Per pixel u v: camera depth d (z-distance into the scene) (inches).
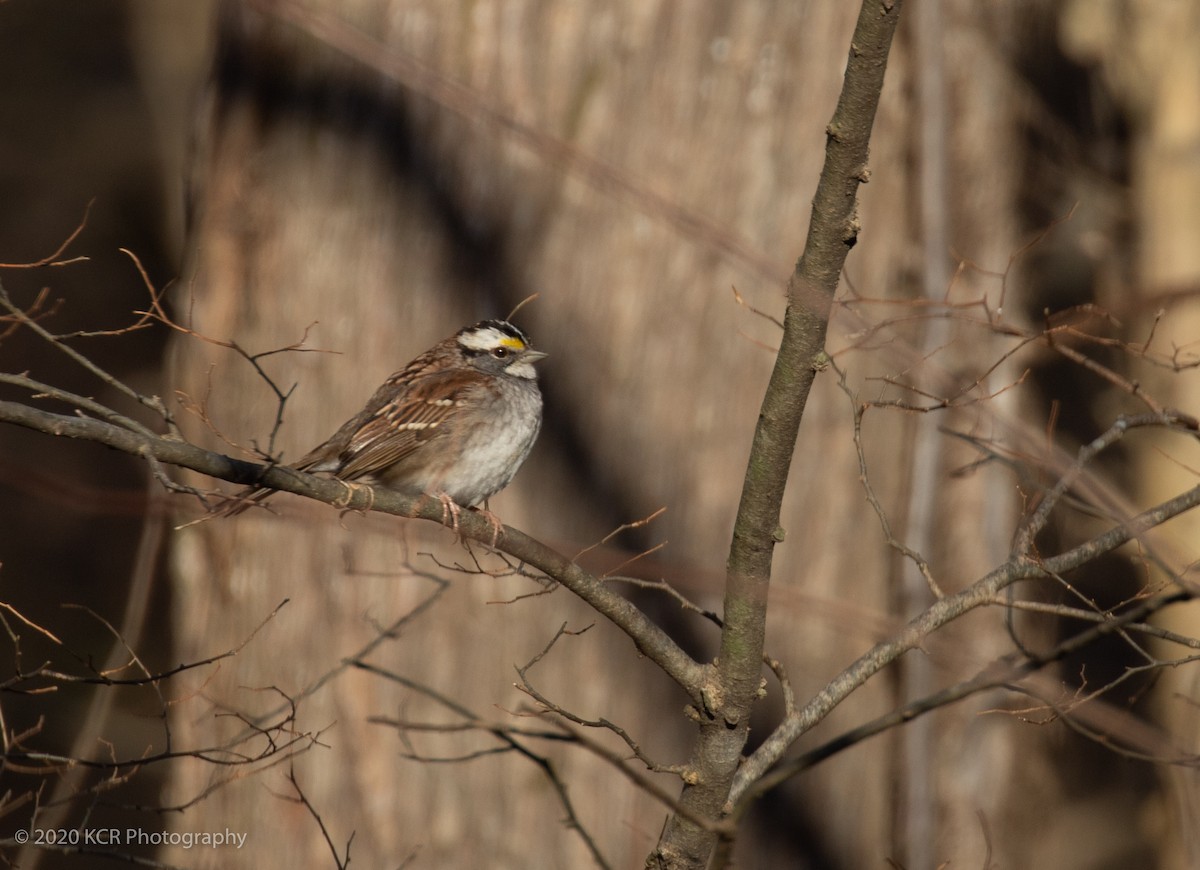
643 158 422.6
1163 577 462.3
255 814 432.1
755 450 258.7
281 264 439.5
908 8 429.7
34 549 844.0
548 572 273.4
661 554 423.8
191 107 861.8
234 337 444.8
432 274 430.6
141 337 890.7
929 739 429.1
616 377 425.1
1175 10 508.7
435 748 425.4
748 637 265.1
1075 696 304.3
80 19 962.1
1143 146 520.7
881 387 426.6
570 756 422.9
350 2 427.5
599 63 422.6
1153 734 295.6
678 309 423.8
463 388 398.6
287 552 435.2
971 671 406.3
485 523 278.4
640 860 421.7
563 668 424.5
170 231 893.2
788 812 428.1
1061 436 503.2
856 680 278.2
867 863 431.5
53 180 923.4
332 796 429.4
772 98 421.4
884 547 430.9
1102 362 513.7
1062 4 474.0
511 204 426.3
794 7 421.7
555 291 425.7
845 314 286.8
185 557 455.8
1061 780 532.4
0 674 693.3
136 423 250.4
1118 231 512.4
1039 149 464.4
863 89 237.5
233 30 450.9
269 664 435.5
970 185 442.0
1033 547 289.1
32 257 898.1
